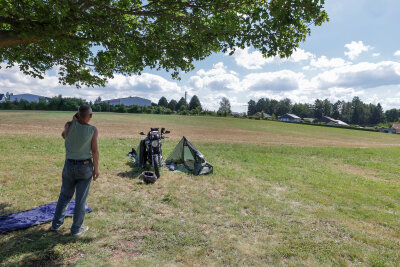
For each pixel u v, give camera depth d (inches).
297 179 294.2
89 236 131.8
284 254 126.0
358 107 5036.9
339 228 162.6
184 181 253.6
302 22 167.0
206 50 212.2
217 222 161.0
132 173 267.9
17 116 1167.6
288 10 150.9
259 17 161.2
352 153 604.4
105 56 216.7
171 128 1153.4
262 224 161.8
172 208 181.3
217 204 193.9
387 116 5664.4
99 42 174.9
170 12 186.7
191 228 150.2
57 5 130.7
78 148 125.4
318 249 132.4
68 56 225.1
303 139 1044.5
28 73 236.1
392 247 140.3
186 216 168.4
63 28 148.3
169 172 287.1
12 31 144.6
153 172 272.8
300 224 165.6
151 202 189.9
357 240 147.0
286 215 181.0
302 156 516.1
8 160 281.1
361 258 125.9
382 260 125.0
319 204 210.7
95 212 165.0
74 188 135.7
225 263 115.7
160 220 159.2
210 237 140.1
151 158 282.4
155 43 193.0
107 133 742.5
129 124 1170.0
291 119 4680.1
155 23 194.7
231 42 183.0
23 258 108.8
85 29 166.6
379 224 174.9
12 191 188.9
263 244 134.7
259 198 213.5
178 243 131.8
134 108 2598.4
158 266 110.3
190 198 204.1
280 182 275.9
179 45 197.8
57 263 107.5
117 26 163.9
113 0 189.9
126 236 135.7
